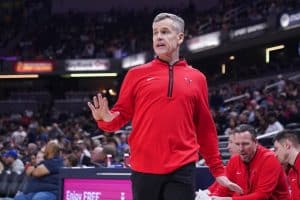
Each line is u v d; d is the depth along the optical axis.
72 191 8.29
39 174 10.54
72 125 34.19
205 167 7.92
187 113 3.89
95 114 3.93
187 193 3.80
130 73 4.07
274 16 33.66
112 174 7.77
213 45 38.22
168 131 3.82
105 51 47.66
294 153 7.17
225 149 15.23
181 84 3.90
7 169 16.30
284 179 7.13
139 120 3.91
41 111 44.91
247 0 41.78
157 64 4.01
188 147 3.86
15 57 48.78
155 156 3.81
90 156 15.67
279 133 7.30
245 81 37.81
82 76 49.81
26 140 27.66
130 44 46.94
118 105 4.06
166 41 3.96
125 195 7.59
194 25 44.50
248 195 6.80
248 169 6.98
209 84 41.25
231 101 28.84
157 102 3.85
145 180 3.84
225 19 41.25
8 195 14.31
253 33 35.25
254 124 19.36
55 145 10.79
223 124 22.25
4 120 40.00
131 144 3.98
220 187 7.10
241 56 40.94
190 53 40.91
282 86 26.42
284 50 37.59
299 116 19.53
